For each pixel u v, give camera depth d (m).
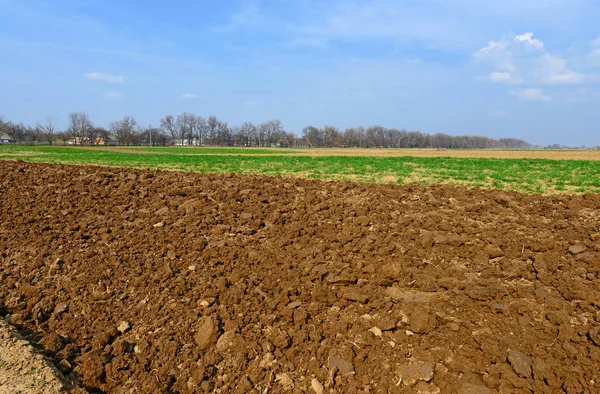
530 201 9.46
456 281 5.64
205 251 7.08
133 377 4.60
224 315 5.34
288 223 8.34
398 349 4.65
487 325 4.86
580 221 7.88
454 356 4.46
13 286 6.36
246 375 4.56
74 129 106.12
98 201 10.16
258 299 5.66
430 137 153.50
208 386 4.45
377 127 146.12
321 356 4.69
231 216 8.55
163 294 5.93
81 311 5.70
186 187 11.45
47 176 13.06
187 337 5.11
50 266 6.84
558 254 6.29
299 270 6.28
